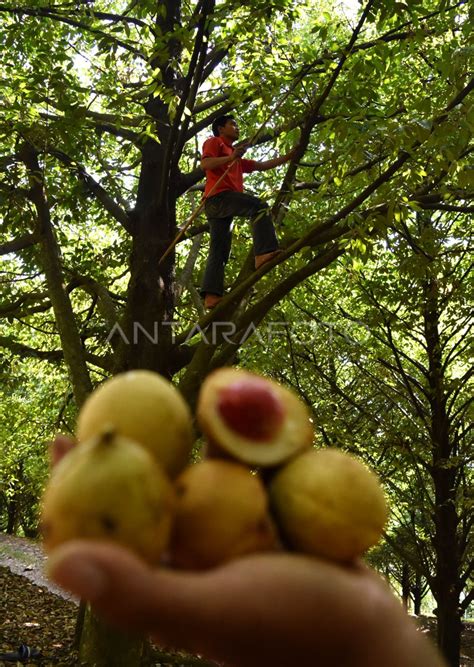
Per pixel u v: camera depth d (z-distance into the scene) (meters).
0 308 9.57
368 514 0.96
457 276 9.76
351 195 9.14
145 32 7.51
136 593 0.73
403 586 19.80
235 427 1.01
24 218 8.10
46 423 15.72
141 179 8.23
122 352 7.57
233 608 0.76
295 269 8.16
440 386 9.20
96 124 8.34
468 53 4.94
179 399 1.00
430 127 4.85
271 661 0.80
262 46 7.19
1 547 15.99
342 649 0.81
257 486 0.94
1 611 10.11
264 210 5.79
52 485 0.83
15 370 11.20
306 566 0.84
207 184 6.09
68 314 8.04
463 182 4.99
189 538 0.90
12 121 7.46
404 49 6.95
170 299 7.90
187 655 8.32
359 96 6.88
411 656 0.86
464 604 9.41
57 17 7.70
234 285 6.71
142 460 0.84
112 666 6.52
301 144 6.12
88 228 12.88
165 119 8.23
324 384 10.73
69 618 10.29
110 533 0.79
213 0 6.13
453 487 9.70
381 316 9.73
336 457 1.01
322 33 6.54
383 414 10.34
